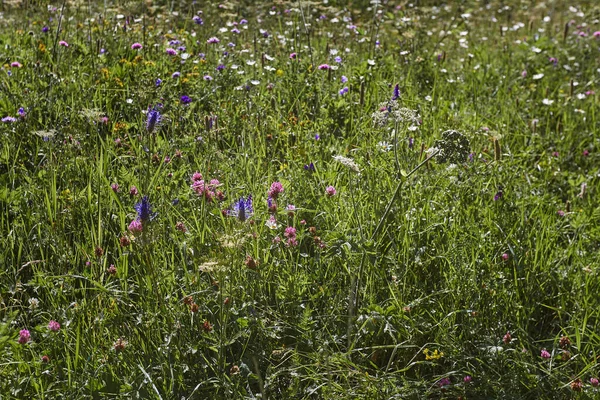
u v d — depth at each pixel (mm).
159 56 6227
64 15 7250
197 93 5539
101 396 2996
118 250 3795
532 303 3900
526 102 6793
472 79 7152
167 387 3113
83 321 3277
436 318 3650
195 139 4773
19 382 2926
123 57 6113
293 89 5855
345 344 3484
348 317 3428
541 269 4043
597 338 3699
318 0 9328
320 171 4434
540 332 3893
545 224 4418
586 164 5980
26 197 4117
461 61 7855
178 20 8172
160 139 4594
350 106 5594
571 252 4258
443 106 6062
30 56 5945
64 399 2936
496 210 4414
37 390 2955
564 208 5016
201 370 3182
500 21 10852
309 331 3238
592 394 3301
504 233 4152
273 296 3580
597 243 4598
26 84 5281
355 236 3588
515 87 6984
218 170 4312
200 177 3879
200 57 6422
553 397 3355
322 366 3223
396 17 9148
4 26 7320
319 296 3590
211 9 8586
